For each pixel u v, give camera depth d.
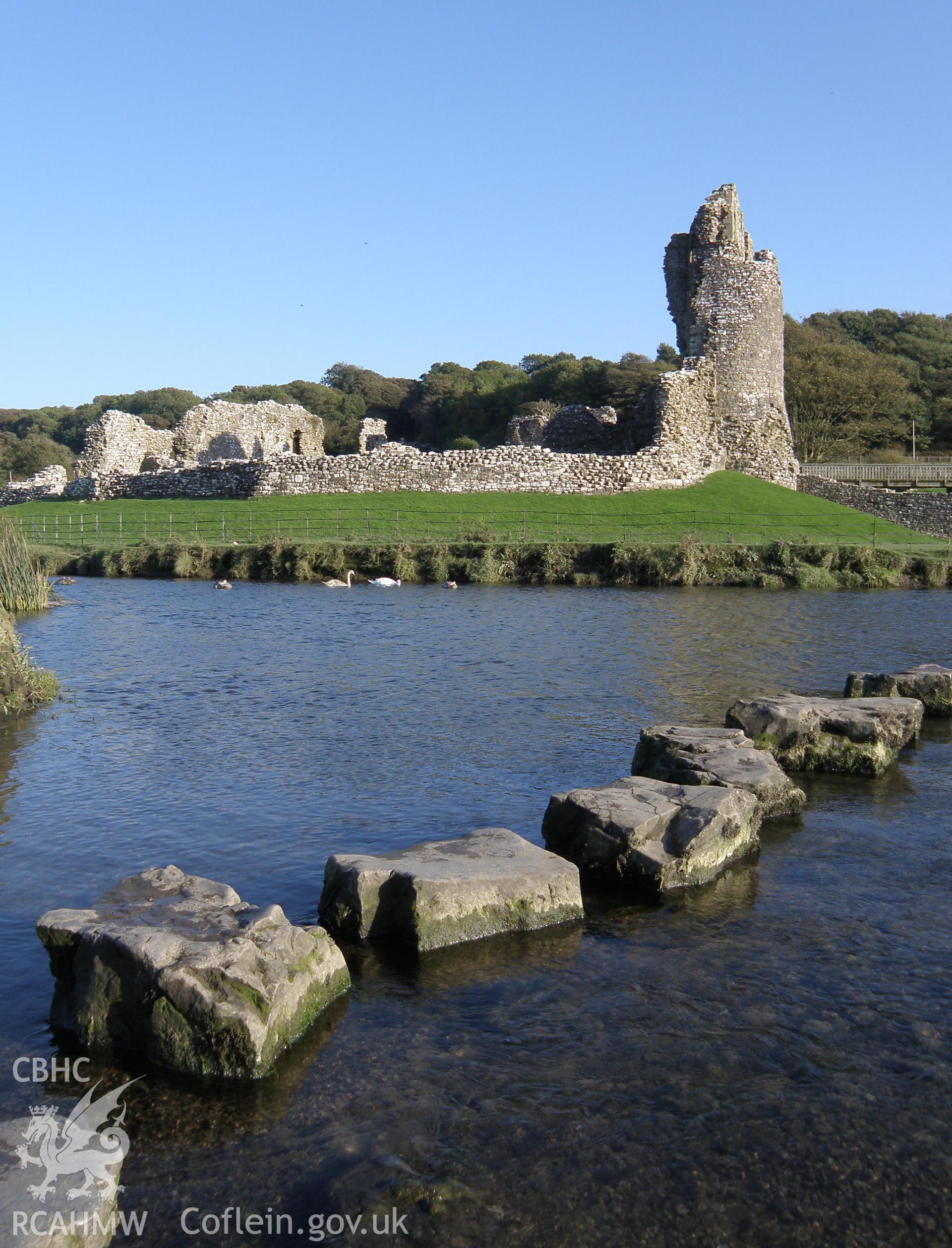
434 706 15.42
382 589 31.77
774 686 16.92
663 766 11.34
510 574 34.19
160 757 12.70
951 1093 6.13
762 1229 5.15
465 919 8.02
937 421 72.50
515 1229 5.15
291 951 6.86
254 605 27.56
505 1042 6.67
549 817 9.77
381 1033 6.79
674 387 45.16
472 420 78.56
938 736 14.32
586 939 8.13
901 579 32.81
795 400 64.31
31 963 7.62
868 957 7.78
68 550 37.84
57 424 121.94
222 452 55.78
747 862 9.70
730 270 46.88
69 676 17.75
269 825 10.32
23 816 10.59
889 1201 5.32
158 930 6.82
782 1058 6.48
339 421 94.44
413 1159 5.60
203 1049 6.34
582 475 43.69
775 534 37.72
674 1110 5.99
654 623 24.08
